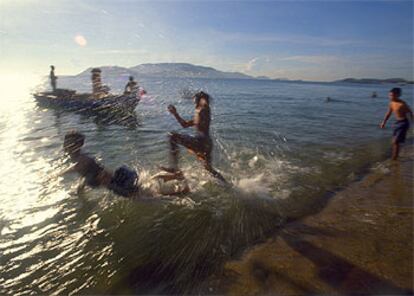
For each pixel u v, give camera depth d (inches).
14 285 112.7
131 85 490.6
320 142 346.6
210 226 153.7
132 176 183.3
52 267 123.0
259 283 109.0
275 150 302.8
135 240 141.9
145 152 283.3
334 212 166.2
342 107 810.8
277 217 162.2
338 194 193.5
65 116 507.8
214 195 190.9
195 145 219.6
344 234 141.0
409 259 119.3
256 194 192.4
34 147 307.9
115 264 124.4
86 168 190.5
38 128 407.5
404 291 101.0
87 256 130.0
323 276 111.0
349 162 266.7
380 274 110.3
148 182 196.2
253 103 808.9
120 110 459.5
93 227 154.1
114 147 302.2
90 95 502.9
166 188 192.1
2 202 182.9
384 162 269.9
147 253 131.3
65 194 194.7
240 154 285.7
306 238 139.0
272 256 125.6
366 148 321.7
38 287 111.6
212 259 126.0
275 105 795.4
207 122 220.8
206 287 108.8
